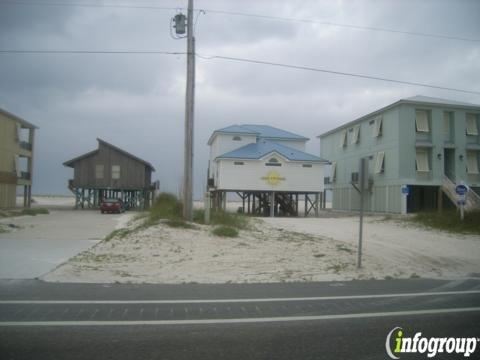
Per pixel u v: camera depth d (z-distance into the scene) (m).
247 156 36.69
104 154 48.19
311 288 8.88
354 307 7.17
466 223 21.95
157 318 6.26
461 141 36.91
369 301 7.67
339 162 48.72
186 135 18.25
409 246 16.05
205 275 10.08
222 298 7.73
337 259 12.47
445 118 37.09
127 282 9.12
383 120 39.06
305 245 14.84
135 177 48.28
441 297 8.12
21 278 9.22
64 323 5.92
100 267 10.58
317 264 11.69
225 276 10.03
